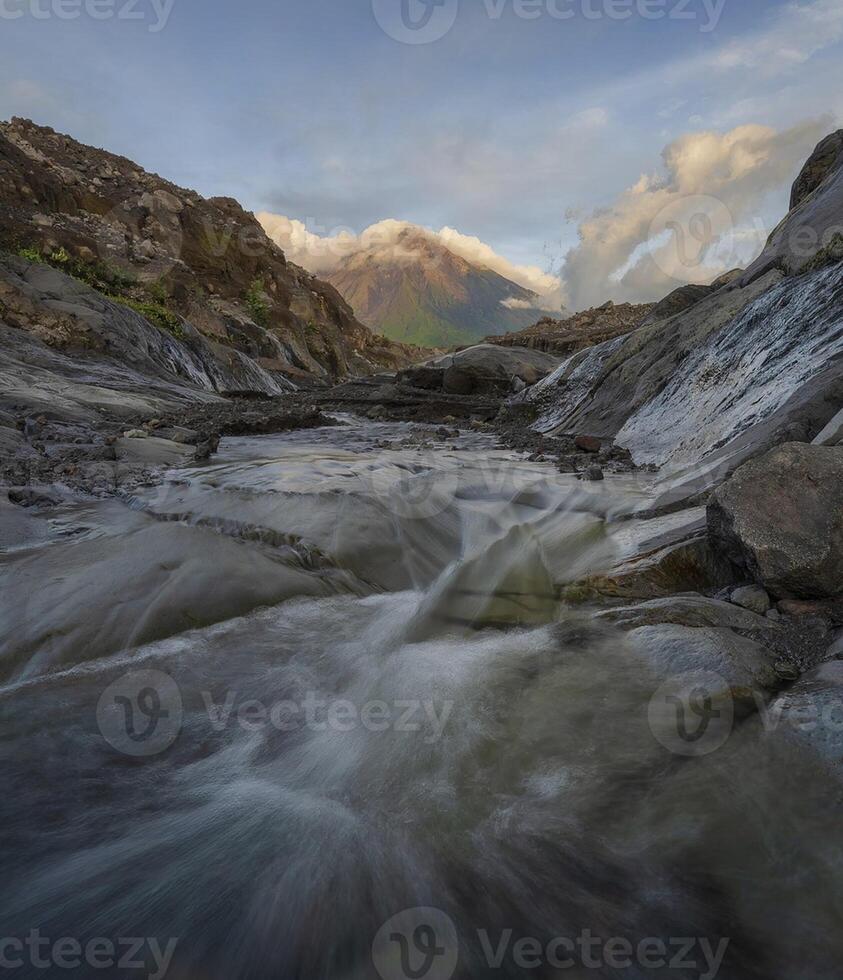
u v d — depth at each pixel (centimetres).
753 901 154
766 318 719
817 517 272
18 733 230
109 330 1872
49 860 175
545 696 242
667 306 1306
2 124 4581
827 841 162
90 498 523
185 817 192
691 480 480
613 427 953
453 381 1917
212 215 5284
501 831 182
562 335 3169
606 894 161
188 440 883
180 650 293
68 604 313
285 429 1163
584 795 191
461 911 160
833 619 266
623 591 324
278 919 158
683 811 180
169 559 364
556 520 467
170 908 161
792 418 427
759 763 189
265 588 347
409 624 320
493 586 338
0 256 1983
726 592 312
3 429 786
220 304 4328
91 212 4078
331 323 7125
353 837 183
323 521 448
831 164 1114
